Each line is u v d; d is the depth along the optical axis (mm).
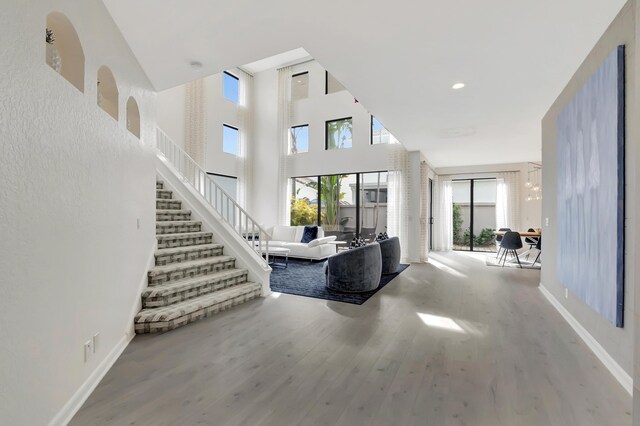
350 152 8477
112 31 2471
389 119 4988
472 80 3586
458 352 2656
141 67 3225
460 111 4590
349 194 8695
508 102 4203
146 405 1909
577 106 2971
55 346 1684
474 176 9516
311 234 7914
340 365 2432
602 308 2420
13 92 1384
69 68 2025
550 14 2402
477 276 5836
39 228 1560
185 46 2889
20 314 1427
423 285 5113
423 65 3250
